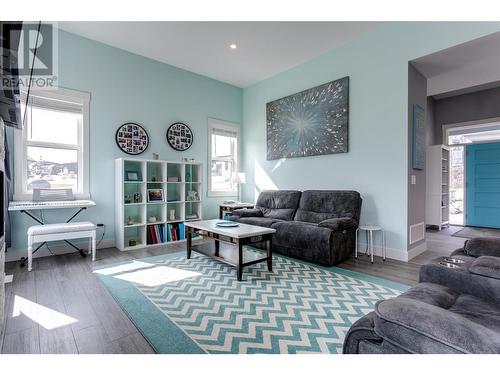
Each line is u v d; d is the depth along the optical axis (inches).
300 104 180.5
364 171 148.6
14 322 73.3
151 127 176.4
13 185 129.3
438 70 143.9
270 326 71.5
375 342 35.7
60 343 63.9
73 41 145.8
